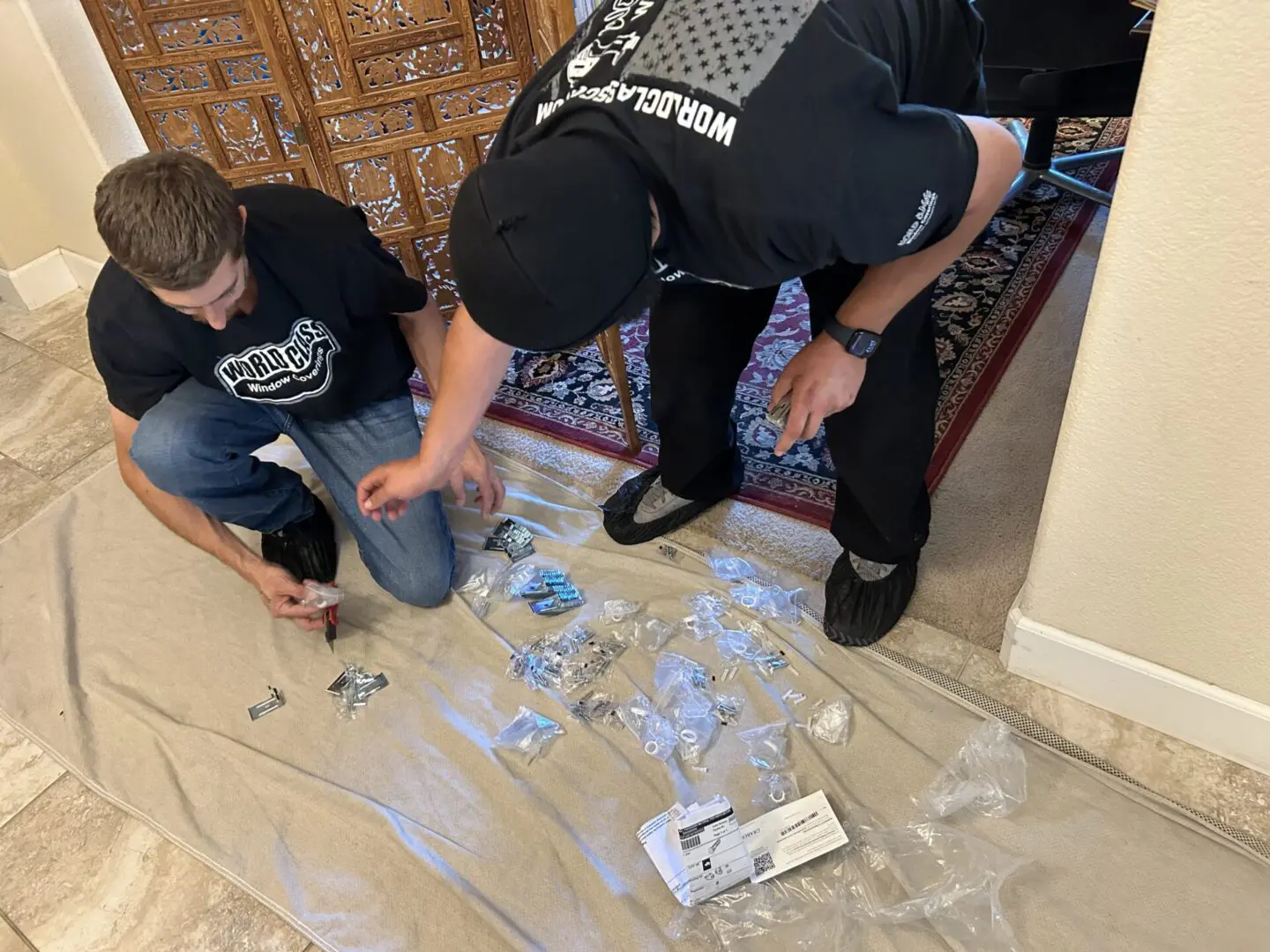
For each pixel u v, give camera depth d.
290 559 1.66
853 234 0.79
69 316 2.48
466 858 1.23
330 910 1.20
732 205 0.76
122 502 1.86
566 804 1.27
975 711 1.30
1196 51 0.72
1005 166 0.88
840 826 1.18
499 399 1.99
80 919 1.23
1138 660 1.21
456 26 1.61
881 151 0.76
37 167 2.31
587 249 0.69
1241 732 1.17
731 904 1.15
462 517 1.71
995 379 1.80
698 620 1.47
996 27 1.71
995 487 1.61
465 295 0.73
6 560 1.77
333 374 1.42
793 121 0.74
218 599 1.64
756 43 0.76
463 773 1.33
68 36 2.03
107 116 2.17
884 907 1.12
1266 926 1.06
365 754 1.37
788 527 1.61
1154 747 1.24
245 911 1.22
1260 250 0.79
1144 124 0.77
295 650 1.53
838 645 1.41
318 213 1.31
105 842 1.31
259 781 1.35
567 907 1.17
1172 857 1.12
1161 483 1.00
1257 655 1.09
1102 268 0.88
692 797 1.26
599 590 1.55
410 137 1.74
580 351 2.07
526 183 0.69
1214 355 0.87
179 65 1.65
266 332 1.30
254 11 1.56
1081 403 0.99
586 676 1.42
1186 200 0.79
